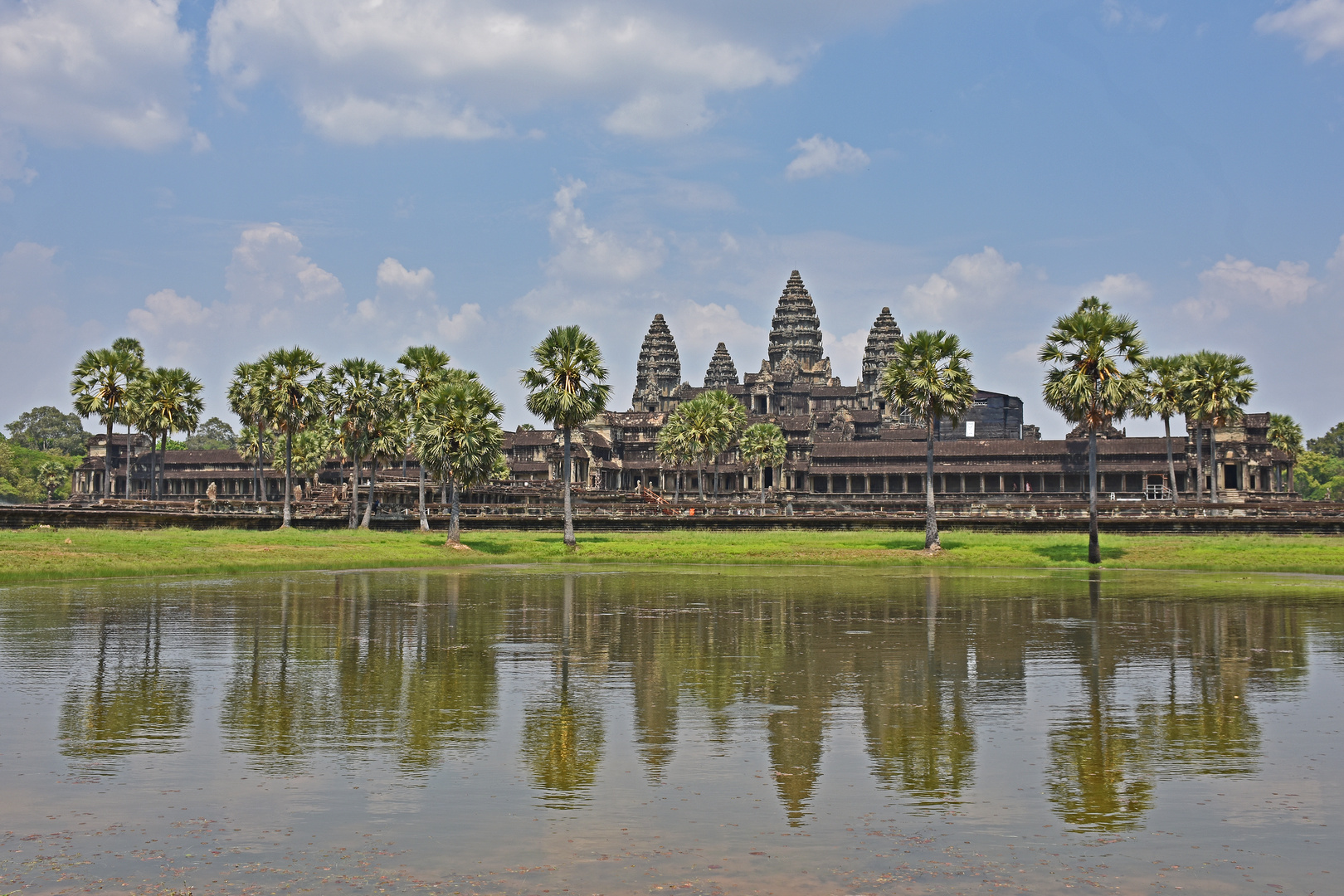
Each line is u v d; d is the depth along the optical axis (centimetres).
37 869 1683
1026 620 4738
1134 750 2398
